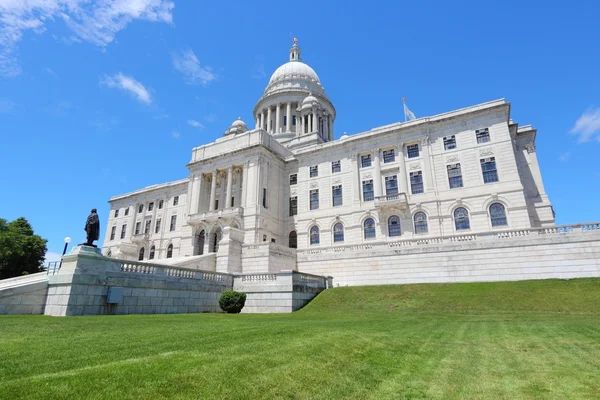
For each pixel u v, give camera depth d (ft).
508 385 21.59
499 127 128.47
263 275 89.45
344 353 28.25
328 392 19.80
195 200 187.62
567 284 76.89
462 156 132.87
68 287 60.39
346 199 153.48
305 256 127.65
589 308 62.49
